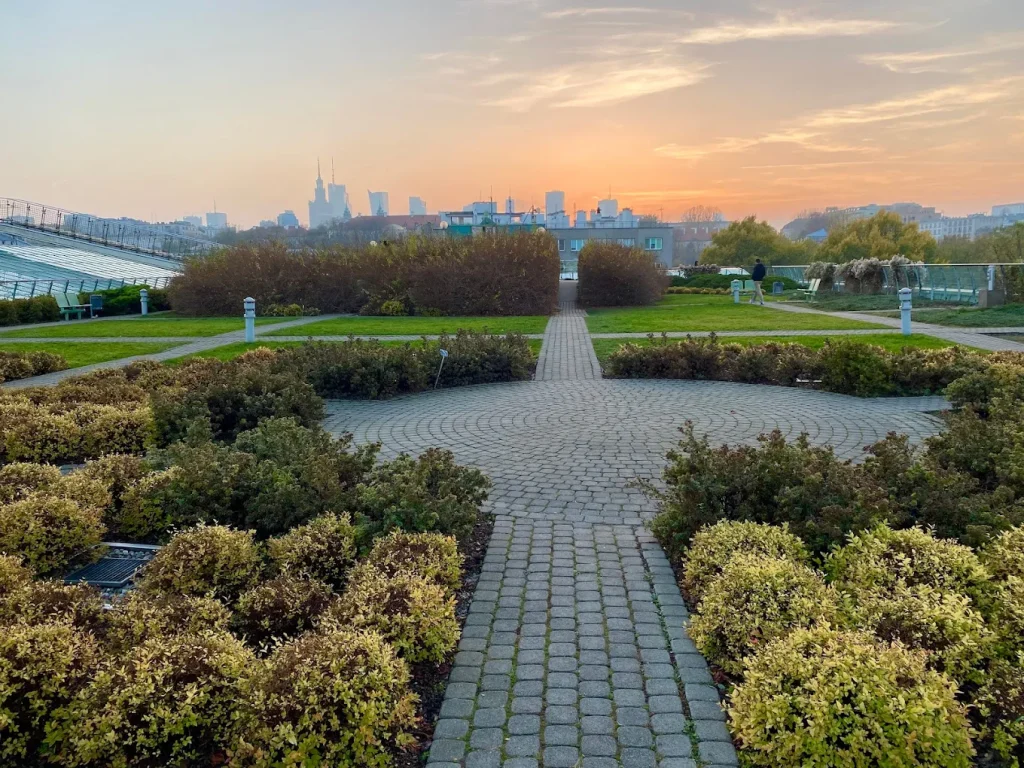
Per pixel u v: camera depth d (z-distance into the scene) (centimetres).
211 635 361
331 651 324
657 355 1338
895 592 386
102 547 545
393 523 511
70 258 4162
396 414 1085
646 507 648
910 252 5909
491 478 741
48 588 412
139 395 1042
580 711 348
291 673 312
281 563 468
